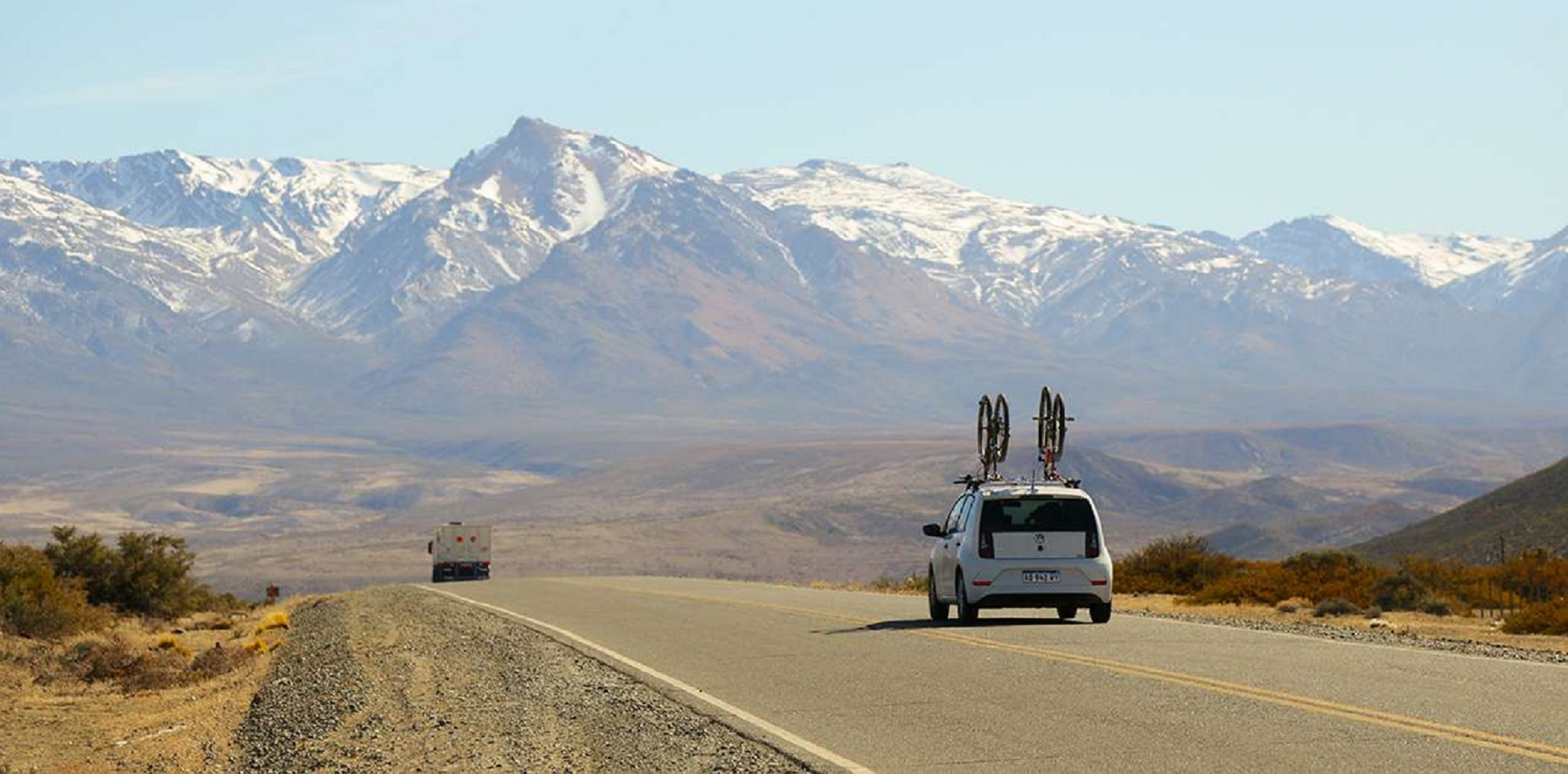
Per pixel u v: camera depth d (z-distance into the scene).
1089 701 31.73
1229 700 31.22
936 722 29.94
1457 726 27.56
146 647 65.62
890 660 40.25
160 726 39.16
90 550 88.50
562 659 44.81
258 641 61.66
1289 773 24.08
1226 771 24.41
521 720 33.19
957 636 45.91
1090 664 37.56
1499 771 23.80
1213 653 39.69
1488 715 28.83
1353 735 27.05
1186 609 69.75
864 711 31.64
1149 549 91.31
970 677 36.25
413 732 32.81
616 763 27.52
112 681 51.59
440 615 67.56
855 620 54.38
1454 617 66.56
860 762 26.25
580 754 28.64
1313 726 27.97
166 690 49.22
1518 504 181.88
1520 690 32.09
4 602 64.88
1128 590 85.62
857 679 36.72
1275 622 51.53
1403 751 25.52
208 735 35.69
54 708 44.69
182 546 94.25
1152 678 34.78
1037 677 35.72
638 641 48.72
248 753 32.88
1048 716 30.12
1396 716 28.78
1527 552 78.25
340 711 37.12
